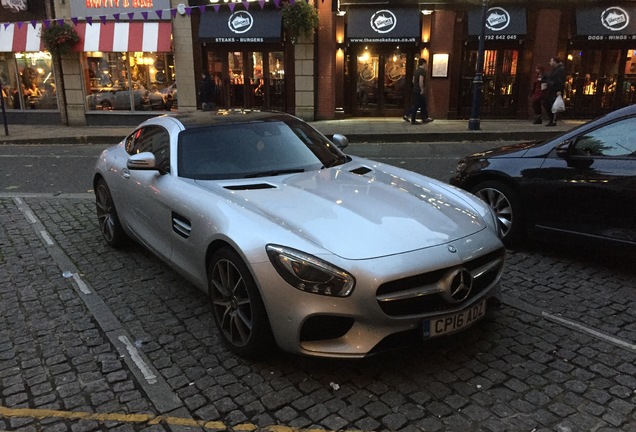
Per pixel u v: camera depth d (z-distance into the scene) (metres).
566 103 16.30
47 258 5.19
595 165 4.41
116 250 5.38
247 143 4.30
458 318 3.01
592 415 2.74
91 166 10.48
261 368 3.22
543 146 4.89
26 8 17.41
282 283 2.89
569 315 3.83
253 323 3.10
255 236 3.04
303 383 3.05
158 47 16.67
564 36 15.59
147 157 4.05
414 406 2.83
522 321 3.74
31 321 3.90
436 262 2.89
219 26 16.28
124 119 17.95
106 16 16.23
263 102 17.00
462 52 16.03
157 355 3.39
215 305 3.46
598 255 4.99
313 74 16.28
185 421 2.75
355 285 2.78
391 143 13.11
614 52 15.80
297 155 4.30
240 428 2.69
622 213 4.26
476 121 13.88
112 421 2.76
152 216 4.22
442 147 12.23
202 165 4.06
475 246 3.11
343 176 3.97
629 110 4.36
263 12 16.16
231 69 16.91
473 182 5.43
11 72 18.52
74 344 3.55
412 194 3.66
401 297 2.82
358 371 3.16
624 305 3.97
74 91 17.97
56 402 2.93
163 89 17.59
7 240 5.77
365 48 16.77
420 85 15.01
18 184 8.82
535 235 4.93
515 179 4.95
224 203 3.43
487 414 2.76
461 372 3.13
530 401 2.86
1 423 2.76
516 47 15.84
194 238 3.56
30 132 16.47
